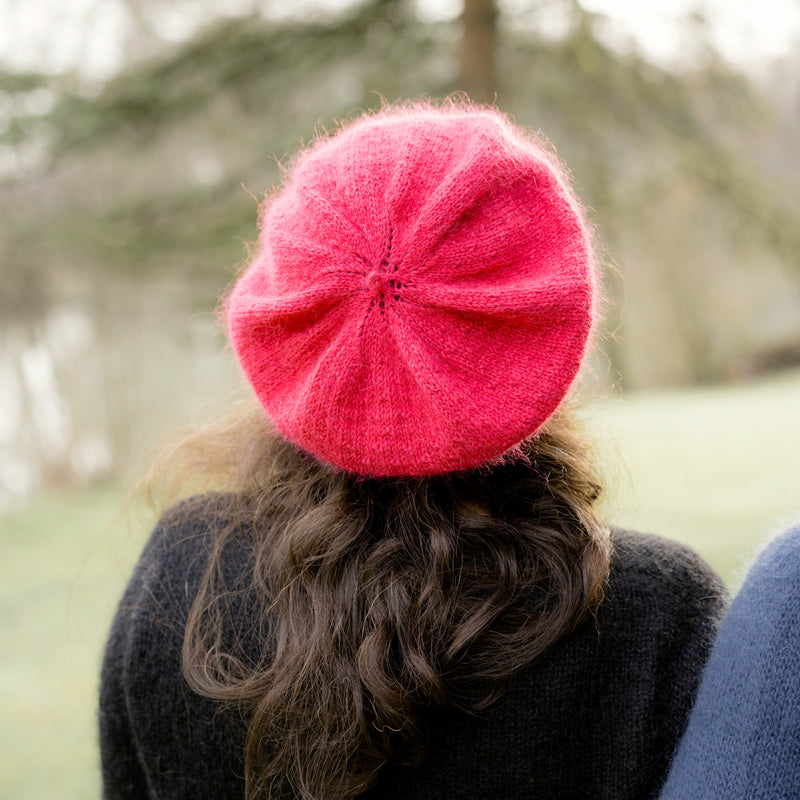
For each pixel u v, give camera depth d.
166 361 15.52
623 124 7.19
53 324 15.43
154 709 0.88
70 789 2.76
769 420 7.61
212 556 0.89
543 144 1.09
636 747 0.84
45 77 6.84
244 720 0.86
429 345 0.78
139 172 8.55
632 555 0.87
